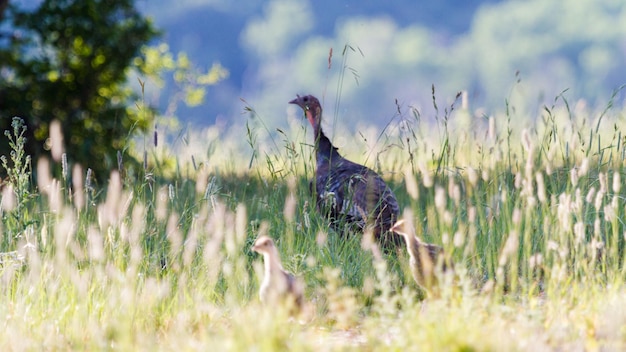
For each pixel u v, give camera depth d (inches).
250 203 1219.9
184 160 1514.5
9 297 868.6
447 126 1088.2
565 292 832.3
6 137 1866.4
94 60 1993.1
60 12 1972.2
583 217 1011.9
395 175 1334.9
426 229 1056.2
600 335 735.1
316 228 1048.2
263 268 983.6
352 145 1579.7
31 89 1973.4
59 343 779.4
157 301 848.3
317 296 888.9
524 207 1005.2
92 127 1924.2
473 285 895.1
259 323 719.1
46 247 936.9
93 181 1718.8
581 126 1154.0
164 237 1013.2
